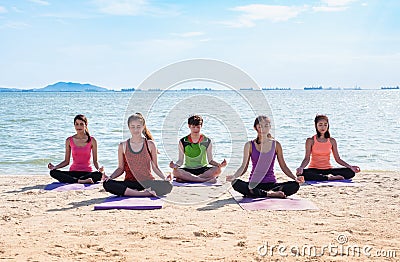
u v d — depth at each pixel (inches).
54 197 270.1
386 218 213.9
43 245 173.2
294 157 502.3
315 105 1982.0
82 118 324.5
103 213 229.0
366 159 479.8
